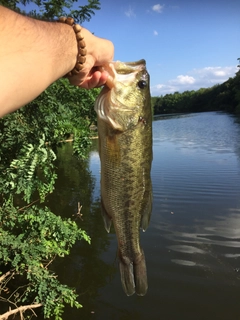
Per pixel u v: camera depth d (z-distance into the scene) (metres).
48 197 2.29
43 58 0.21
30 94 0.20
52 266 1.30
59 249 0.95
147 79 0.41
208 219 1.63
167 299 1.06
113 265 1.32
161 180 2.41
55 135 0.79
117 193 0.41
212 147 4.04
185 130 7.01
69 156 4.02
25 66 0.20
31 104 0.70
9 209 0.87
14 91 0.19
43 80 0.21
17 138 0.69
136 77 0.40
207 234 1.47
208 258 1.29
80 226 1.74
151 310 1.01
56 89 0.77
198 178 2.41
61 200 2.23
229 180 2.30
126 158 0.40
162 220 1.65
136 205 0.42
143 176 0.42
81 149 0.86
